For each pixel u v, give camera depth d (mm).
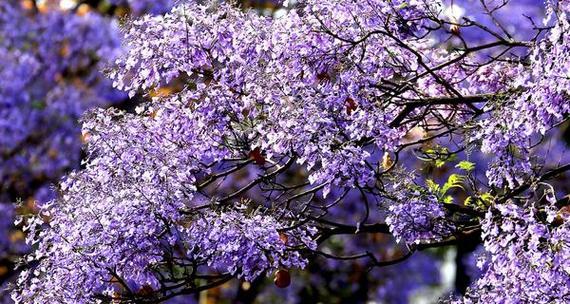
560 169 7309
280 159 7520
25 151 16672
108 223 6926
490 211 6566
